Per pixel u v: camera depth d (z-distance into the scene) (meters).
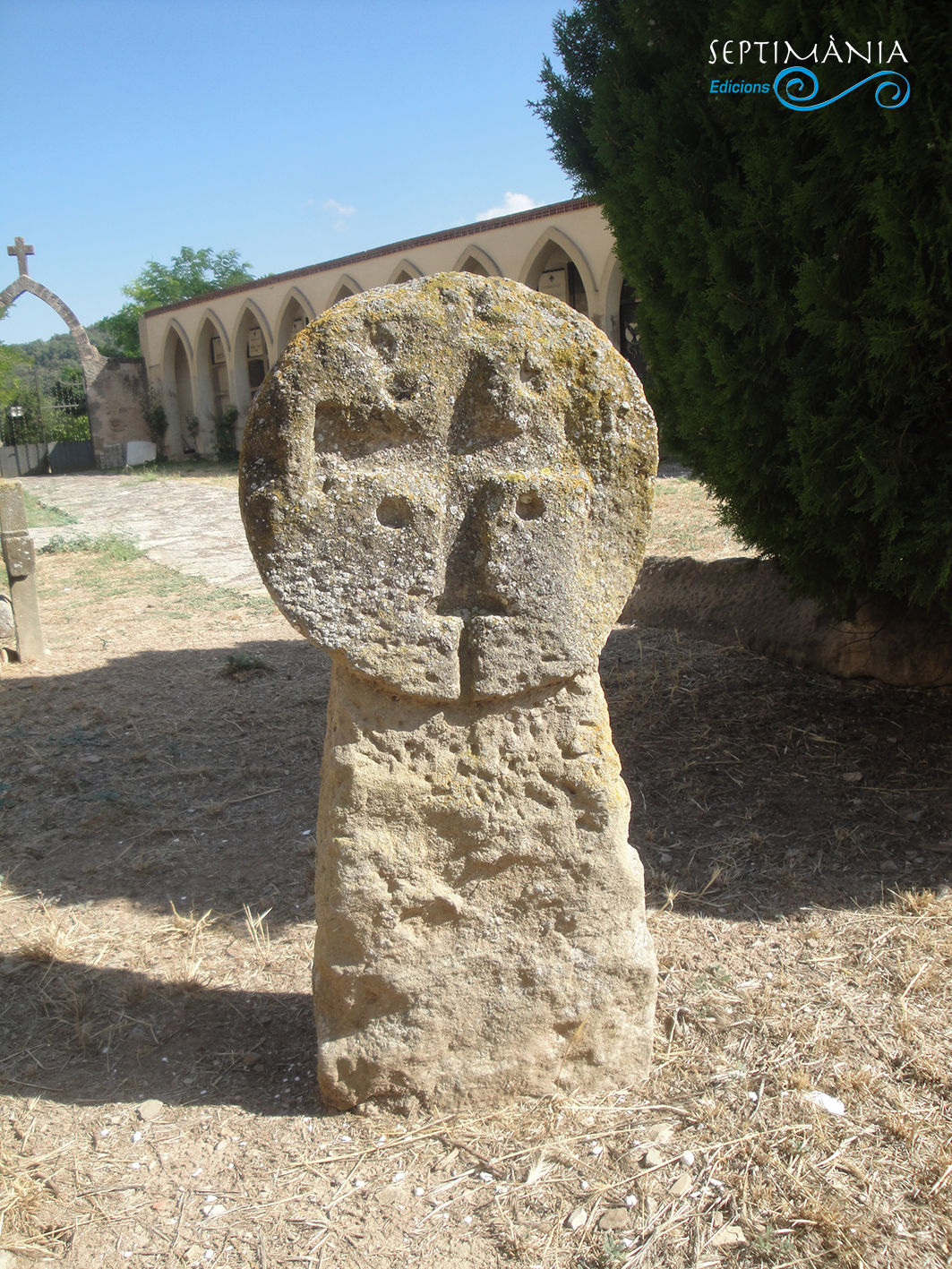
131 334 36.56
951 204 3.12
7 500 6.28
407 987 2.34
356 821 2.25
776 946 3.06
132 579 9.09
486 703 2.29
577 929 2.43
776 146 3.64
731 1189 2.15
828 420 3.62
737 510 4.41
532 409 2.21
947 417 3.54
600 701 2.37
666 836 3.85
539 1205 2.13
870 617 5.11
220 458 25.02
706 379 4.09
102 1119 2.44
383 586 2.17
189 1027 2.81
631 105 4.23
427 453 2.20
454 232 17.91
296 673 6.01
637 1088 2.51
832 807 3.96
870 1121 2.33
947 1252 1.98
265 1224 2.11
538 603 2.24
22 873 3.76
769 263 3.82
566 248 16.05
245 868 3.77
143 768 4.71
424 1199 2.16
